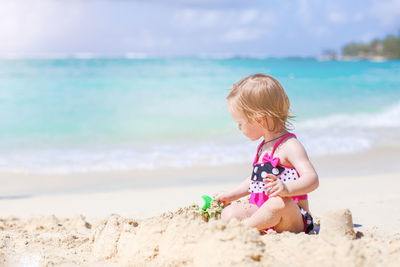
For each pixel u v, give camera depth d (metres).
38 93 17.55
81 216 3.87
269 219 2.54
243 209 2.71
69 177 6.27
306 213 2.73
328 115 12.61
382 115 12.45
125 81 21.67
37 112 13.45
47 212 4.34
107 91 18.23
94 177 6.27
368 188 5.01
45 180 6.09
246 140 9.18
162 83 20.91
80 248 2.80
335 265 1.93
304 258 2.00
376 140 8.95
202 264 2.00
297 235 2.40
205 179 6.09
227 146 8.55
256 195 2.76
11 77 23.27
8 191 5.47
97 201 4.80
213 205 2.99
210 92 17.92
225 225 2.10
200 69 31.30
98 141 9.35
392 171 6.41
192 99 16.06
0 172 6.58
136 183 5.87
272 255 2.07
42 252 2.70
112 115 12.98
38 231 3.53
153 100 15.86
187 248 2.10
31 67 32.97
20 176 6.35
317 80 20.69
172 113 13.21
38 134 10.26
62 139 9.59
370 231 2.88
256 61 52.97
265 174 2.75
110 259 2.44
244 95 2.76
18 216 4.16
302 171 2.60
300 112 13.17
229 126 11.10
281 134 2.83
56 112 13.46
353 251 1.97
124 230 2.47
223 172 6.53
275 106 2.74
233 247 1.98
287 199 2.54
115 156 7.73
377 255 2.02
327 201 4.32
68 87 19.36
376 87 18.92
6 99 16.00
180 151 8.12
